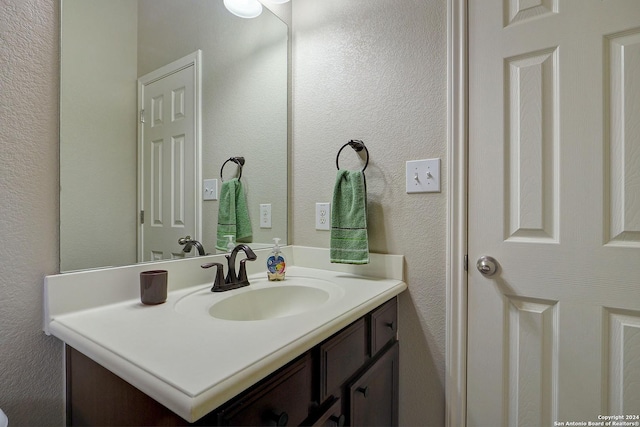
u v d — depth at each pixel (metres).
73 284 0.74
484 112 0.99
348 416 0.80
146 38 0.95
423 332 1.10
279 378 0.59
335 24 1.32
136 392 0.56
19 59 0.68
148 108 0.95
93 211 0.81
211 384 0.45
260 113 1.32
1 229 0.66
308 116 1.39
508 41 0.96
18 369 0.68
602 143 0.85
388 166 1.17
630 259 0.82
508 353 0.96
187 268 1.01
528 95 0.94
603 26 0.85
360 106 1.24
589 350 0.86
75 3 0.79
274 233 1.36
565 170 0.89
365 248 1.13
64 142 0.76
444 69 1.06
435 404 1.07
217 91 1.16
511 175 0.96
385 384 1.02
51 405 0.73
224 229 1.17
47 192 0.73
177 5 1.04
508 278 0.96
